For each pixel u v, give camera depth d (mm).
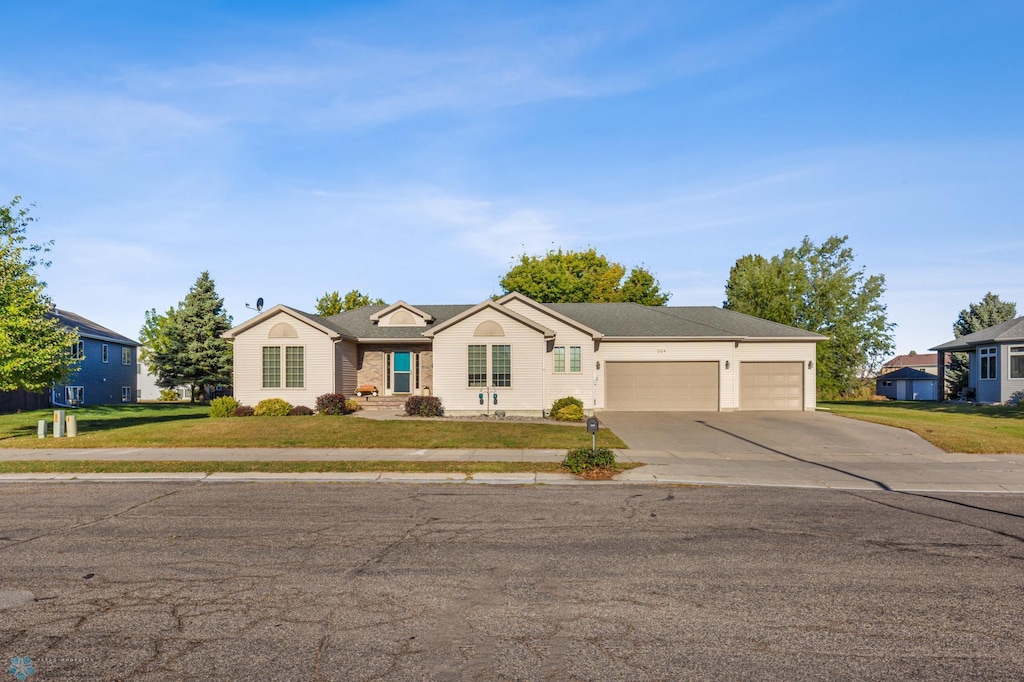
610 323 31281
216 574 7355
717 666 5090
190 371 44031
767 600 6559
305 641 5551
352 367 30578
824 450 18312
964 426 22953
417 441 19094
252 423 22797
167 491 12734
